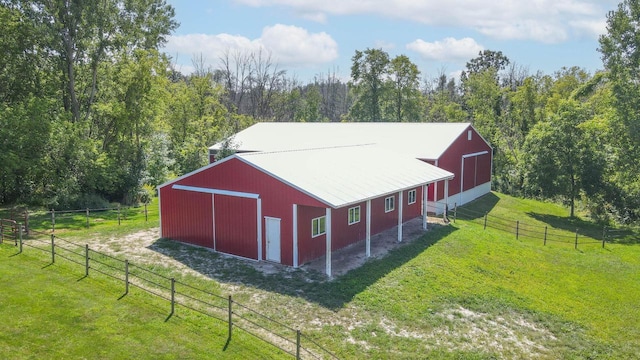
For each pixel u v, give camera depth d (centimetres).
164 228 2195
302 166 2084
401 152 3145
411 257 2003
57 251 1888
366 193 1928
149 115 3788
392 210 2538
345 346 1241
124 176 3559
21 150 2783
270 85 7656
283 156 2186
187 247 2066
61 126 3039
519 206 3800
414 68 6375
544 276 2019
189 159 4241
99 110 3500
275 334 1280
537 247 2495
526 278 1962
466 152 3581
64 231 2320
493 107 5906
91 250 1777
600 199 3512
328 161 2316
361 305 1488
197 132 4750
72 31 3269
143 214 2991
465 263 2016
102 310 1362
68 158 3073
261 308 1437
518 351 1322
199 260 1883
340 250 2081
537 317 1569
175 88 5353
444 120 7175
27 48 3158
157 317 1336
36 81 3288
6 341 1172
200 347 1191
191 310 1393
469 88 7281
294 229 1795
